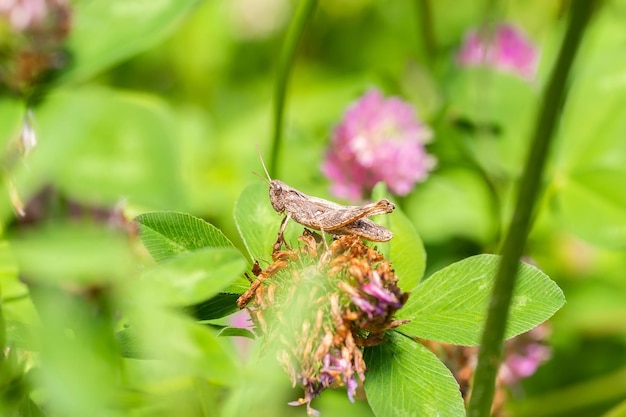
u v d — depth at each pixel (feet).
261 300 0.91
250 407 0.99
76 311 0.78
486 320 0.90
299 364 0.90
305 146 1.35
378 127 1.26
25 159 0.92
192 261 0.80
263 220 0.98
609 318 1.30
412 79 1.50
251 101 1.57
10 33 1.01
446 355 1.07
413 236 0.98
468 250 1.31
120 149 0.98
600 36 1.51
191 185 1.30
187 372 0.82
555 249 1.34
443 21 1.71
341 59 1.67
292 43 1.20
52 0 1.01
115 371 0.78
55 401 0.77
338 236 0.97
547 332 1.19
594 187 1.24
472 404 0.91
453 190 1.33
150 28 1.02
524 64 1.38
